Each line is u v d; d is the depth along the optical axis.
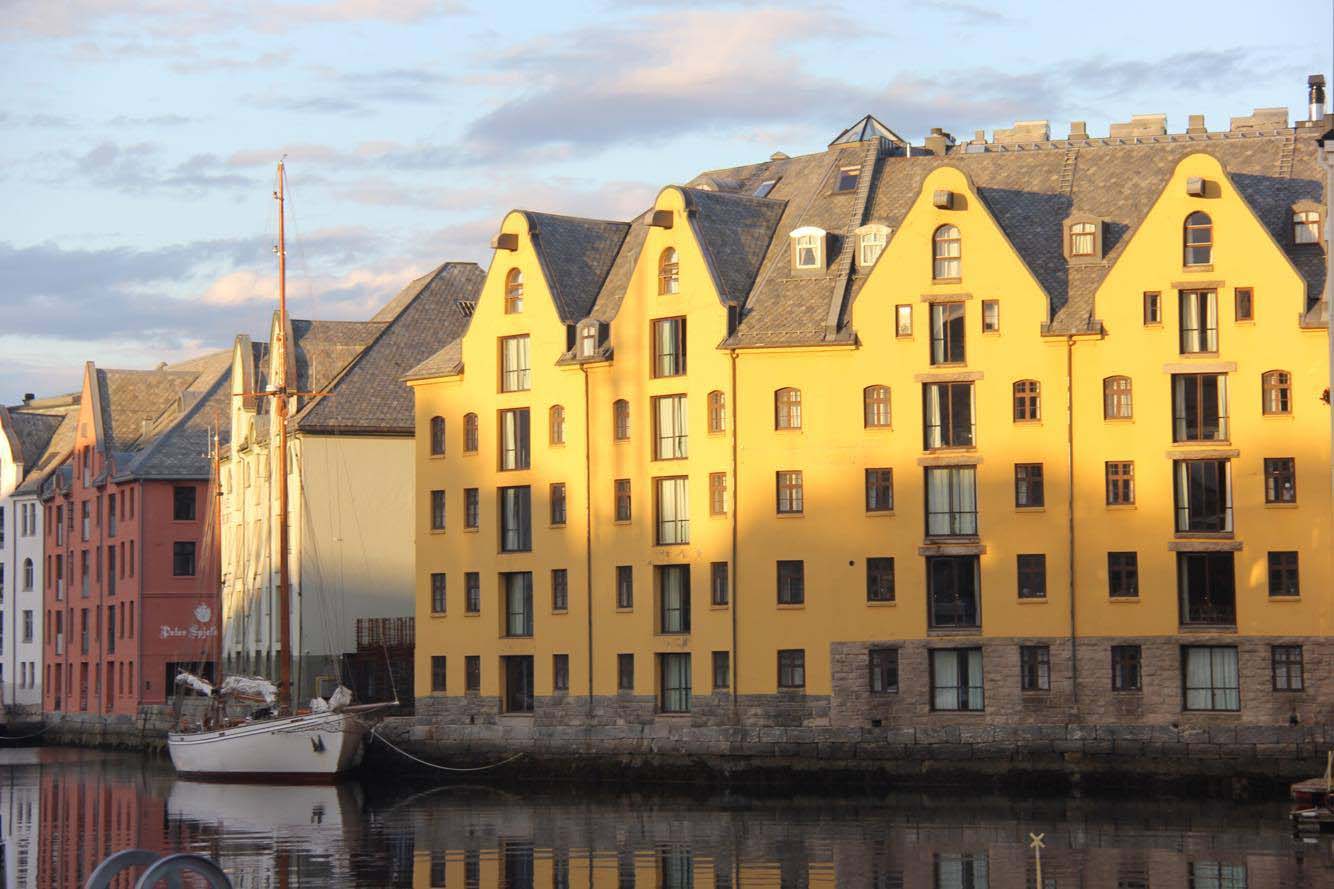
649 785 93.06
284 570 102.62
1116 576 87.44
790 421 92.94
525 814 82.00
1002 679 88.00
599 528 97.81
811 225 98.38
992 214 90.81
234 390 131.88
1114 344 88.19
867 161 99.81
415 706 104.44
